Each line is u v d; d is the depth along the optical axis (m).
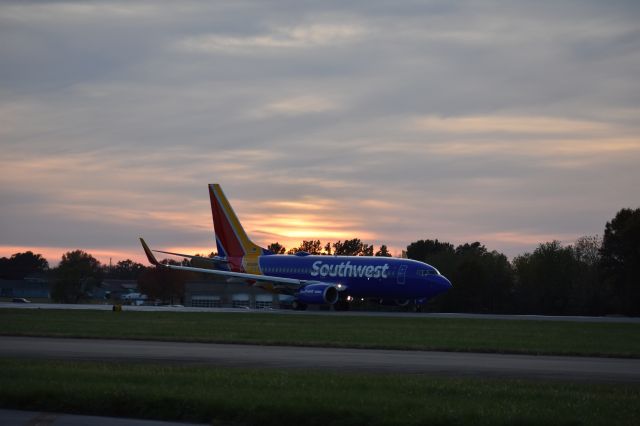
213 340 52.16
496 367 37.78
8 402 27.56
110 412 26.45
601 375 34.94
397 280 101.38
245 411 25.25
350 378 31.28
